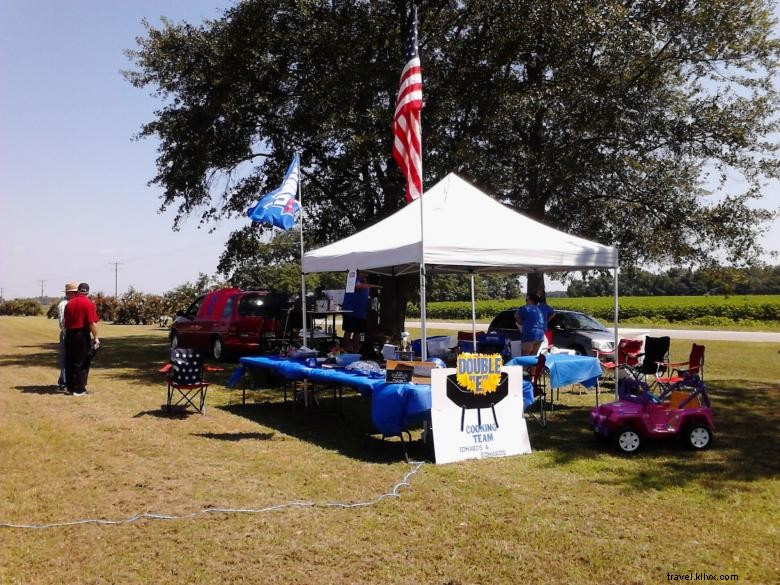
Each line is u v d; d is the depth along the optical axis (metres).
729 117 15.07
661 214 15.70
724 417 8.91
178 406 9.82
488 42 14.73
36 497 5.35
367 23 14.49
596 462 6.55
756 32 15.05
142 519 4.84
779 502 5.24
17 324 39.44
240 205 17.81
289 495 5.44
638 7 15.23
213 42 15.19
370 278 15.63
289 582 3.82
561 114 14.72
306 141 16.23
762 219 15.12
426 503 5.22
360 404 10.23
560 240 8.46
